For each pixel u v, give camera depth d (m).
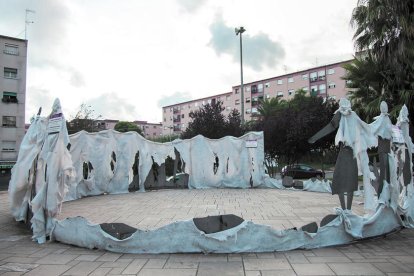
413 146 8.73
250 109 76.56
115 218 8.71
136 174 16.91
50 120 7.61
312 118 24.44
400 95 15.16
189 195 13.88
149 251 5.73
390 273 4.73
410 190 8.11
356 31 16.30
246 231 5.73
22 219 8.45
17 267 5.14
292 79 69.94
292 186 16.55
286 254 5.61
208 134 25.47
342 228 6.21
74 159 13.41
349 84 18.38
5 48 37.38
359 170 7.19
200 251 5.67
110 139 15.16
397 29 14.79
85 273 4.86
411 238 6.71
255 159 17.16
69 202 12.07
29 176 8.39
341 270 4.86
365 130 7.00
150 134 109.88
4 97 37.00
